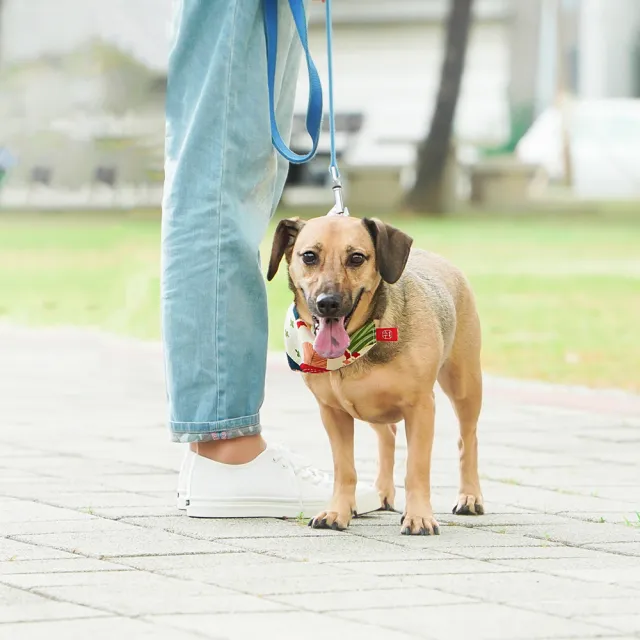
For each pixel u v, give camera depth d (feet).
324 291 23.67
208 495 26.03
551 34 221.05
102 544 23.09
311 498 26.35
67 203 194.70
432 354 24.98
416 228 135.74
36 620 17.81
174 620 17.81
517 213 164.55
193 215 25.89
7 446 36.19
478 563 21.81
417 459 25.12
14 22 211.20
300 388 49.34
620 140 198.90
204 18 25.96
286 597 19.11
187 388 26.02
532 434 38.86
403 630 17.38
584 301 76.23
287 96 27.58
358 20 226.38
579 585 20.16
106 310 76.69
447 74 160.97
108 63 210.59
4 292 85.97
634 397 46.52
